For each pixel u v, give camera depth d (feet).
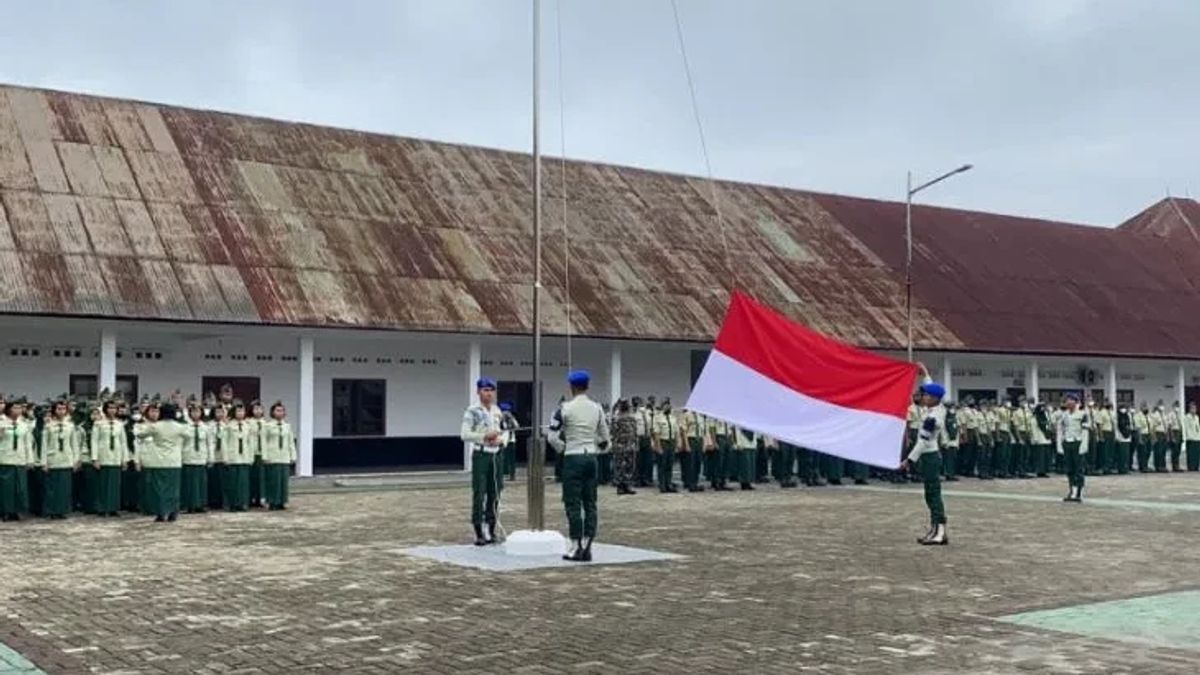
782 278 112.47
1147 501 71.72
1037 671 24.56
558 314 91.71
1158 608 32.45
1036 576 38.93
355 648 26.78
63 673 24.29
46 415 60.39
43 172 82.38
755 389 40.96
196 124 96.48
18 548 46.01
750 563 41.68
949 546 47.37
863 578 38.19
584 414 41.29
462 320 86.38
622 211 112.68
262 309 78.69
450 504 68.03
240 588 35.47
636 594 34.58
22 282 71.67
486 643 27.40
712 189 125.80
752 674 24.41
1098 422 101.71
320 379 94.68
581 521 41.52
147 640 27.66
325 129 104.27
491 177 108.06
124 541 48.44
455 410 101.30
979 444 94.94
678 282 103.76
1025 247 142.20
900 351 109.81
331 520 57.88
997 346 115.34
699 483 84.48
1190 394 141.59
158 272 77.82
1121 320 132.46
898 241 130.82
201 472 62.23
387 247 91.40
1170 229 173.06
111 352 76.13
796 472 88.69
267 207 89.76
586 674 24.40
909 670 24.71
